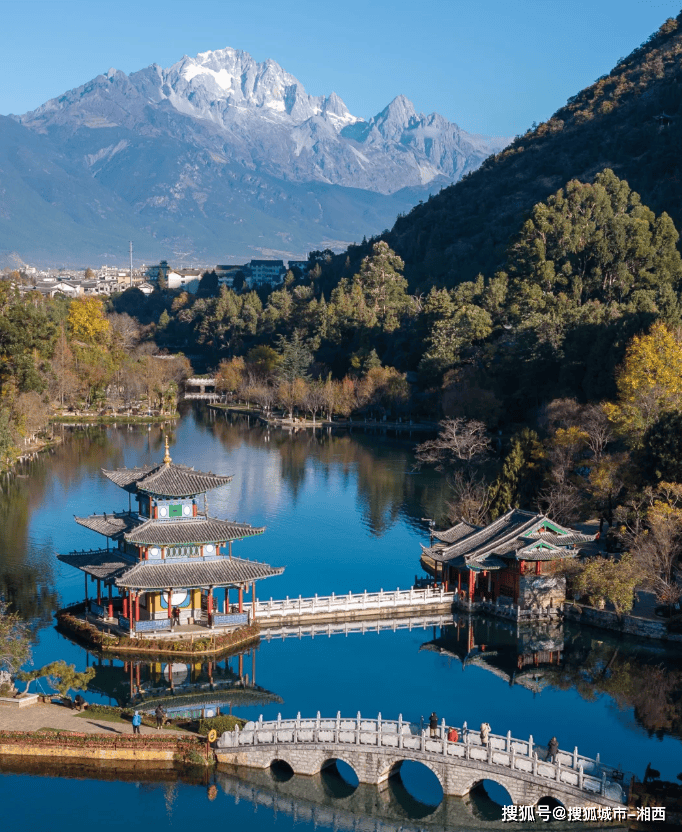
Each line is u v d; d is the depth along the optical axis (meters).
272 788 71.44
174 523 99.81
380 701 86.44
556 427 172.12
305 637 105.31
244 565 100.56
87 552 107.81
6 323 193.38
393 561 133.62
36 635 100.38
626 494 127.69
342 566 131.12
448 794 69.25
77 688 84.19
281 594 118.25
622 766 73.75
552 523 112.62
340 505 167.50
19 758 72.81
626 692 90.00
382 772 70.50
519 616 109.12
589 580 107.12
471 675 93.88
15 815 66.69
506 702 87.00
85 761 72.44
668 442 121.94
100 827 65.62
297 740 72.25
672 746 77.81
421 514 160.38
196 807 68.69
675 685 91.94
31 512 156.38
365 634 106.75
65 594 114.31
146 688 88.00
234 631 100.31
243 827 66.56
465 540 117.12
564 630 107.50
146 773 72.19
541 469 144.38
